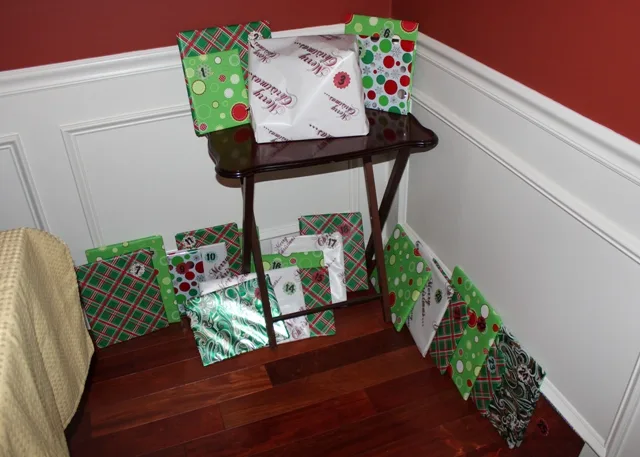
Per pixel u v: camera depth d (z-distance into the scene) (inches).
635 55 47.5
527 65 59.6
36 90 72.3
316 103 70.4
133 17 72.4
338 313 91.1
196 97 75.0
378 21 75.2
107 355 86.2
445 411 75.7
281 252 90.3
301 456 71.0
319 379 80.8
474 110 69.0
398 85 76.5
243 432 74.2
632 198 50.6
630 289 53.3
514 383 69.2
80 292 83.4
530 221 64.0
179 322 91.4
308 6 78.5
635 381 54.9
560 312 63.1
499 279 72.6
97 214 83.4
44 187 78.7
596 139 52.3
